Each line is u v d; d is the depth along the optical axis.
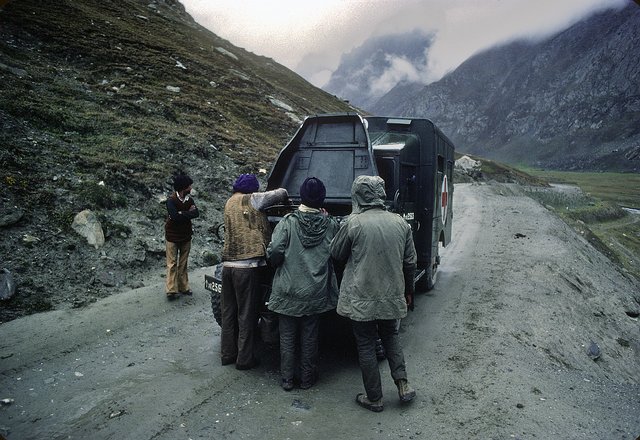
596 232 40.06
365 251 3.62
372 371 3.73
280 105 23.52
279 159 5.49
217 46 34.28
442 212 8.02
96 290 6.14
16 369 4.19
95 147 10.00
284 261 3.98
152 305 6.01
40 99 11.12
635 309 9.83
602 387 4.73
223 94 20.39
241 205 4.39
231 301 4.50
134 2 34.72
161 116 14.06
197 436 3.32
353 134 5.50
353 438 3.38
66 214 7.16
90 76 15.12
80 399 3.76
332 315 4.60
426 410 3.80
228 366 4.52
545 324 6.59
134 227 7.81
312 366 4.14
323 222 4.04
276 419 3.61
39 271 6.00
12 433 3.27
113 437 3.26
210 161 12.15
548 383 4.49
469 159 61.19
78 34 18.22
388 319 3.65
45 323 5.14
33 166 7.96
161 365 4.48
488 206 23.14
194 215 6.28
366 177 3.86
